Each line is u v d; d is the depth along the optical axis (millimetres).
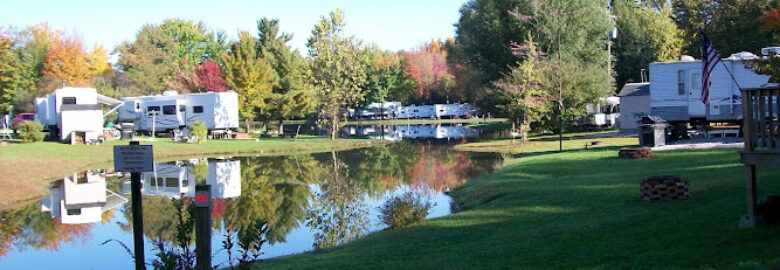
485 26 46750
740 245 7719
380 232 13477
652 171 17031
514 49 40750
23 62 57719
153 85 68812
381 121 89250
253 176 26219
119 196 21719
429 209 15992
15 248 14195
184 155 36125
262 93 50062
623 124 39188
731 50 50469
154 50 79625
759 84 26844
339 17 44406
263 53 58000
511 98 36688
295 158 34219
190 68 78562
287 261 10914
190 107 45250
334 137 47281
